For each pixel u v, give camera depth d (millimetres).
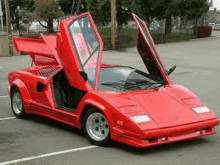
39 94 7270
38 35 28156
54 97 6977
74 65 6180
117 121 5422
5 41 23719
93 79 6211
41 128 7152
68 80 6520
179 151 5551
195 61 18453
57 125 7371
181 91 6223
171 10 30453
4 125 7441
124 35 27312
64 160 5301
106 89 6137
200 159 5203
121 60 19125
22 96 7695
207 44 27953
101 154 5496
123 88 6137
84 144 6035
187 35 33781
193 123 5453
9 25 23703
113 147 5797
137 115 5336
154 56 6629
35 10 44844
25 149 5855
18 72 8156
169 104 5723
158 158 5270
